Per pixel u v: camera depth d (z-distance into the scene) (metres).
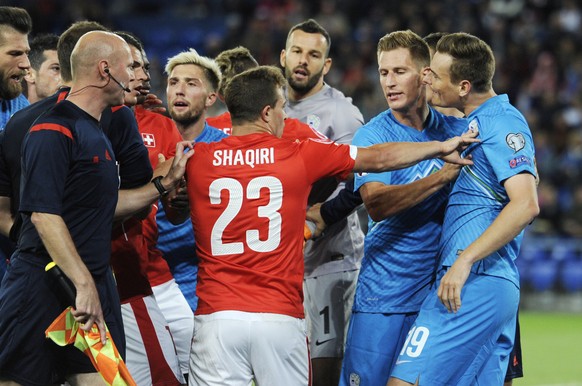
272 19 80.88
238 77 17.97
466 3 81.69
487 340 18.39
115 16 89.88
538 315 59.12
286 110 26.22
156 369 20.27
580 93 75.50
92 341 16.50
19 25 20.44
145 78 20.42
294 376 17.36
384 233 20.38
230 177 17.36
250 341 17.06
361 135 20.58
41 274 16.81
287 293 17.34
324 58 25.92
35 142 16.36
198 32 87.94
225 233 17.33
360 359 20.56
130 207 17.92
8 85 20.59
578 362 39.25
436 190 18.66
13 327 16.83
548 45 80.88
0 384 17.05
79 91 17.05
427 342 18.23
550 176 68.00
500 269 18.36
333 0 82.69
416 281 20.19
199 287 17.69
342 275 24.25
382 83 20.30
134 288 20.05
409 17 79.00
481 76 18.80
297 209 17.48
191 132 22.39
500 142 18.02
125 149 18.48
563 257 62.19
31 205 16.23
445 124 20.55
